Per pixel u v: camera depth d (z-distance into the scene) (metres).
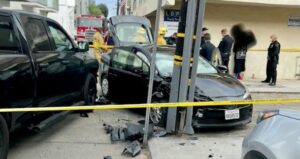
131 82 8.12
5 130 4.66
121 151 5.86
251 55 15.50
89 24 36.59
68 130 6.86
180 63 6.34
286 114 3.46
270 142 3.26
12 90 4.78
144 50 8.05
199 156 5.61
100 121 7.53
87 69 7.46
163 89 7.02
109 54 9.68
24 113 5.16
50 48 6.05
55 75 5.97
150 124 6.60
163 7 14.80
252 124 7.69
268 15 15.40
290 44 15.78
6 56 4.85
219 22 15.12
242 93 7.11
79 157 5.55
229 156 5.66
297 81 15.13
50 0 27.89
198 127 6.73
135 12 29.64
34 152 5.70
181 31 6.28
